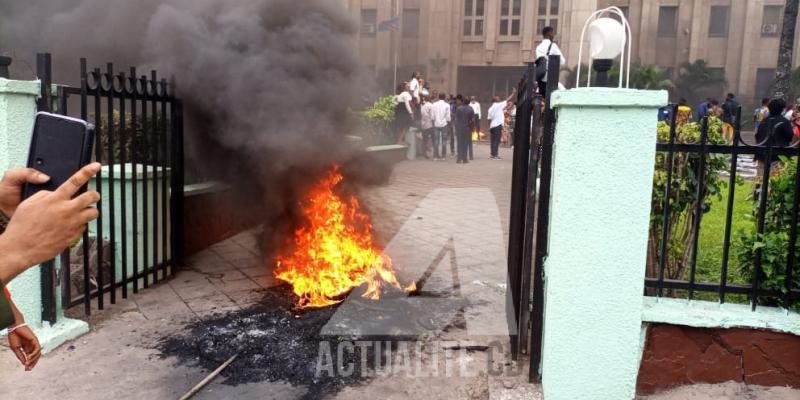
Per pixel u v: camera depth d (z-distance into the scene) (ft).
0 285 3.93
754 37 111.75
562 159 9.36
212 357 11.97
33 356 5.63
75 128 4.62
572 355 9.82
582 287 9.62
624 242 9.44
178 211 17.65
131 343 12.62
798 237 10.67
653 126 9.16
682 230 13.08
